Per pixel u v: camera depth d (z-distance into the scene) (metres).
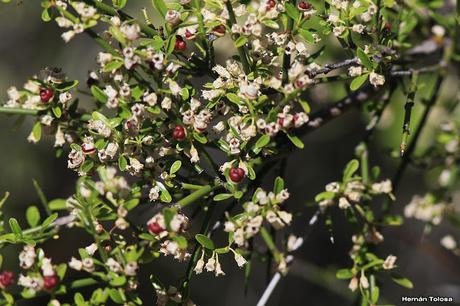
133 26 0.54
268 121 0.55
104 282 0.55
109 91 0.55
